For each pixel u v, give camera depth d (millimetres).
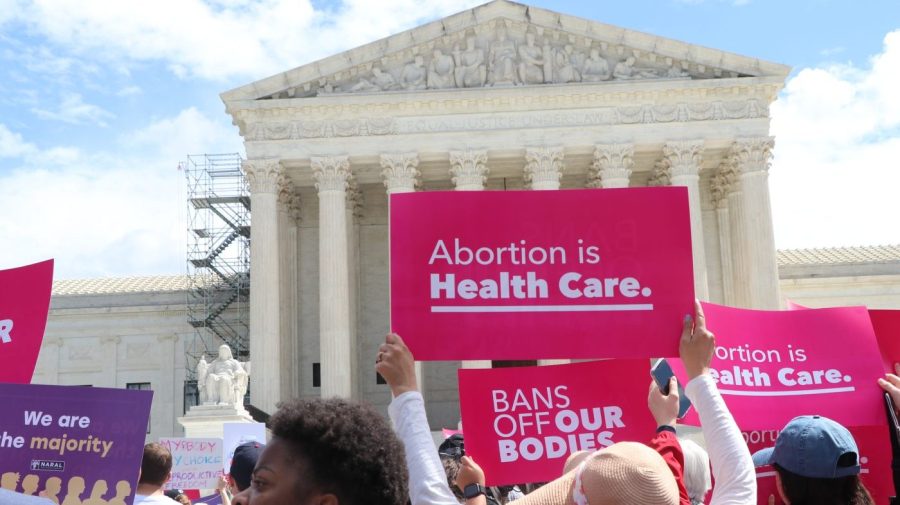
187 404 80750
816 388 10711
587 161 71500
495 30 69938
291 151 68375
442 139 68375
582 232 9477
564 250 9445
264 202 67750
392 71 69625
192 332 82188
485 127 68375
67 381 82312
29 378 11211
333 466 4801
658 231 9445
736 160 67875
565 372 10828
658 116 67875
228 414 44969
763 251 66000
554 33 69562
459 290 9383
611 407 10711
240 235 83938
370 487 4859
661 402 8680
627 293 9391
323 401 5105
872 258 80125
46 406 10633
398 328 9312
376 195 79188
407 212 9445
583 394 10766
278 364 66125
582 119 68188
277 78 68438
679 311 9352
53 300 83438
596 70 68812
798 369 10773
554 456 10633
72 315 82562
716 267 75625
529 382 10789
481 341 9320
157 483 12164
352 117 68688
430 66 69500
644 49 68375
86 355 82562
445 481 6758
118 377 82062
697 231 66250
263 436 25094
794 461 7156
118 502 10562
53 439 10602
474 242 9422
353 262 74000
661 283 9398
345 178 68562
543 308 9383
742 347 10781
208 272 88812
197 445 25844
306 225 77812
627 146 67438
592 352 9312
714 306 10773
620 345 9328
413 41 69125
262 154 68250
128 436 10703
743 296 68562
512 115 68562
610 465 5320
